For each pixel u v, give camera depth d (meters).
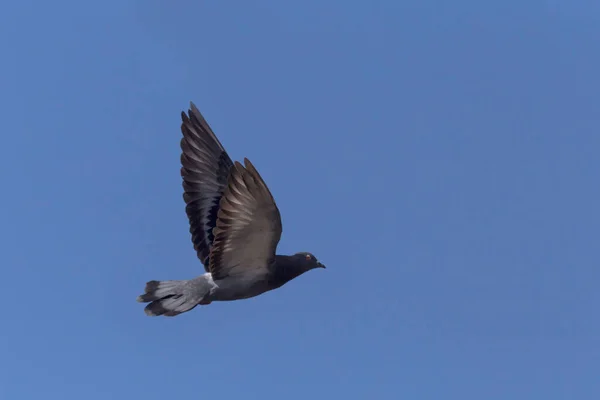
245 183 14.41
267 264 16.22
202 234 17.73
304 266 17.02
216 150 18.19
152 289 16.45
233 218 15.11
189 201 17.77
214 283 16.28
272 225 15.21
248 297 16.61
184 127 18.00
